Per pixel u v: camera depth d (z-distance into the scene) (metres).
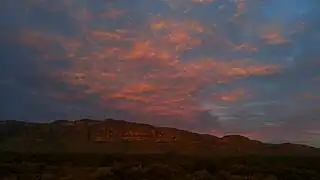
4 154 73.44
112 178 38.38
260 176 43.28
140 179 38.62
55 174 41.09
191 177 40.59
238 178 41.59
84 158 65.44
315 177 44.72
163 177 40.06
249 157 70.56
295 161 64.06
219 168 48.22
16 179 37.78
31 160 62.78
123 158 66.25
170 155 74.56
